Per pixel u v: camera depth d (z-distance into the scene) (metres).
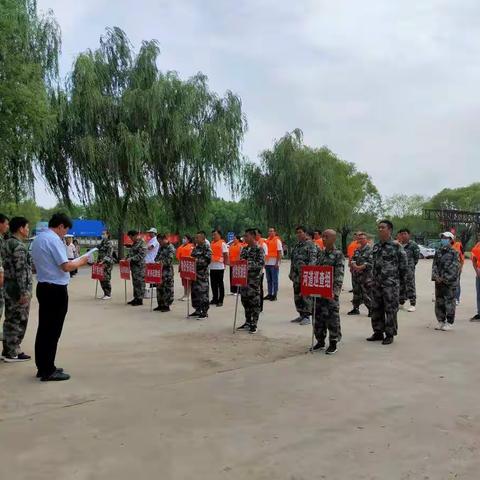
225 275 22.03
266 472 3.88
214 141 29.09
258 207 40.06
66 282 6.39
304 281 7.83
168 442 4.41
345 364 7.08
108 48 28.16
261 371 6.70
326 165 39.50
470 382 6.24
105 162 26.05
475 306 13.27
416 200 83.75
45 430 4.68
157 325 10.14
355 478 3.79
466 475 3.83
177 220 31.02
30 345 8.38
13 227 7.20
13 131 16.52
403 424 4.84
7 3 15.75
